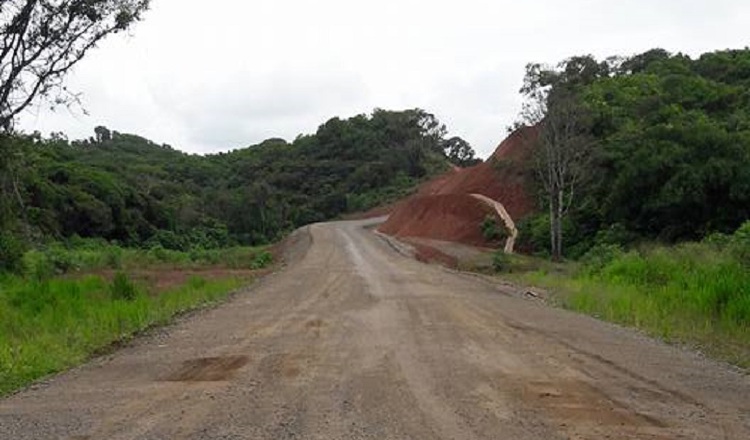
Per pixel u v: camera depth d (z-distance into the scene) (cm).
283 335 1266
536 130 5697
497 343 1151
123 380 895
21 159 2583
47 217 5494
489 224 5728
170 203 9088
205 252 5262
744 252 2394
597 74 7762
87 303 1694
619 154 4753
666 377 882
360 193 12038
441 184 9362
